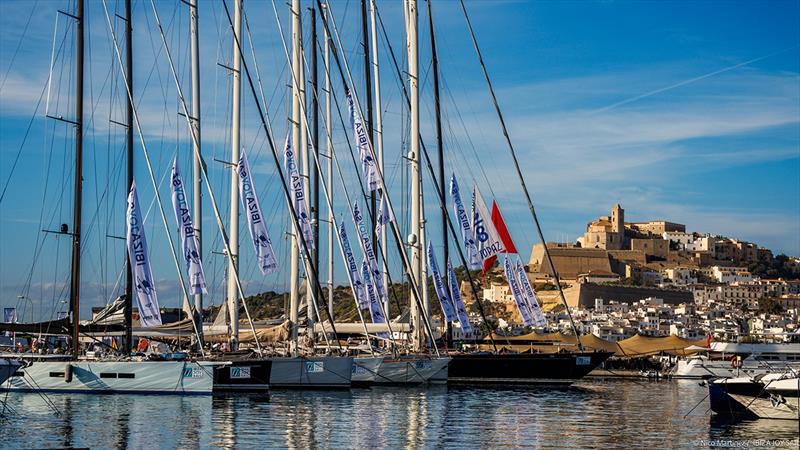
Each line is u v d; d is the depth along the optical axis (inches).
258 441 1219.2
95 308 1828.2
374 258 2191.2
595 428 1441.9
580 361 2274.9
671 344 3752.5
